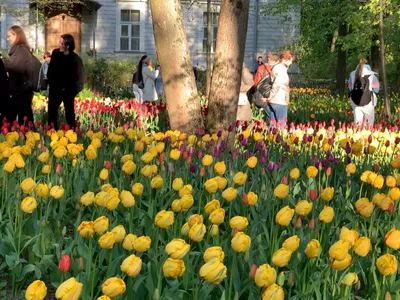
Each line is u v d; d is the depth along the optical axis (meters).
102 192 4.73
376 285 4.13
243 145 8.74
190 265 4.27
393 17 23.05
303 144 9.29
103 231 4.04
